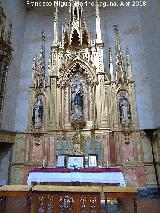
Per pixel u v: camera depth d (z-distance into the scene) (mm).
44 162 9664
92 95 10555
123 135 10078
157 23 9789
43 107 10773
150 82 10867
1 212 5684
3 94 9617
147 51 11219
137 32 12156
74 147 9711
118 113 10406
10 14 10867
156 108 10031
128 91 10672
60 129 10164
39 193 4645
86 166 8703
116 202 7227
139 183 9383
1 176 9477
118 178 7129
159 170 9414
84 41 11523
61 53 11227
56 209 4520
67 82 11016
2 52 9711
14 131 10617
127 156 9805
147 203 7109
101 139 9883
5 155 9867
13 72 10922
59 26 12859
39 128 10398
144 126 10336
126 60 11609
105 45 12133
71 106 10500
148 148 9992
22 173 9984
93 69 10820
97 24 11562
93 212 5469
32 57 12133
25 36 12680
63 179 7293
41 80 11133
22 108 11062
